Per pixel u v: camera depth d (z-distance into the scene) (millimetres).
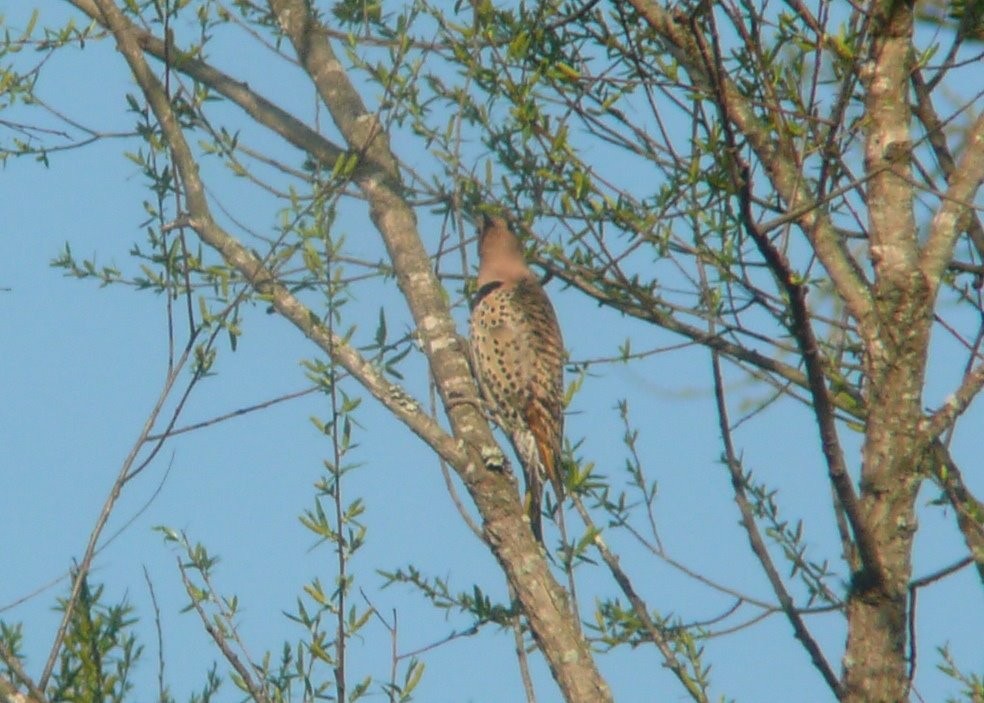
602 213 9469
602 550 9539
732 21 9055
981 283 9992
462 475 9461
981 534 8953
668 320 10516
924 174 9961
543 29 9609
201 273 10023
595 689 8727
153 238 10156
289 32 11836
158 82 10469
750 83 9414
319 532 8492
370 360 9648
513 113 9141
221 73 11961
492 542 9281
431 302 10273
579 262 10305
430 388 9961
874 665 8234
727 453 9641
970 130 9148
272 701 8320
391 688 8289
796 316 8203
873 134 9008
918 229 9664
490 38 9250
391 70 9961
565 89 9969
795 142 9703
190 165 10133
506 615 9336
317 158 11406
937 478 9258
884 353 8648
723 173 8352
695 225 9477
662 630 9555
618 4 9125
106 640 8570
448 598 9430
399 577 9492
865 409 9500
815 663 8531
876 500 8406
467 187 10742
